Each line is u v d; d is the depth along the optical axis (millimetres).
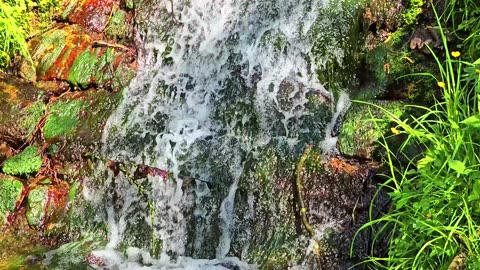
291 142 3209
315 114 3238
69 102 3908
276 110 3326
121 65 3932
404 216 2525
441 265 2266
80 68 3996
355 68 3281
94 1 4246
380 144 2873
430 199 2342
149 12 4023
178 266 3240
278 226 3049
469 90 2699
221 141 3416
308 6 3469
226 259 3158
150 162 3482
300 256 2879
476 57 2801
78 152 3652
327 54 3334
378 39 3289
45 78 4074
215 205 3275
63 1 4297
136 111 3736
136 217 3443
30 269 3205
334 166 2996
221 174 3297
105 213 3520
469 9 2908
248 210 3154
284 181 3104
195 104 3652
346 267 2734
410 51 3100
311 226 2949
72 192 3609
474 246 2176
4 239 3469
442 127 2615
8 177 3672
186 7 3904
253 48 3559
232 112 3461
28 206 3553
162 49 3922
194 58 3789
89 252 3336
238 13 3699
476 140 2400
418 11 3146
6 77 4090
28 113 3877
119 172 3521
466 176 2320
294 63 3422
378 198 2793
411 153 2750
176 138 3510
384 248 2646
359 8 3318
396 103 2980
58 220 3553
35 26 4297
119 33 4074
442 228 2238
